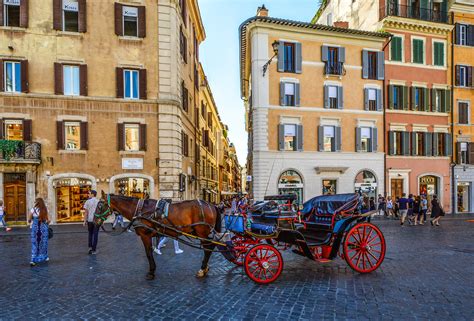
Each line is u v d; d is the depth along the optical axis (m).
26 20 22.30
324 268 9.53
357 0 35.72
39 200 10.64
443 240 14.85
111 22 23.45
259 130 27.70
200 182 37.12
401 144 31.27
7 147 21.38
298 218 9.95
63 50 22.77
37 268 9.84
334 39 29.66
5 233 18.34
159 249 12.29
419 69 31.98
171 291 7.49
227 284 7.99
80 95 22.83
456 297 7.04
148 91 23.83
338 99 29.56
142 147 23.50
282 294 7.23
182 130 26.39
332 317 6.00
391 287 7.72
